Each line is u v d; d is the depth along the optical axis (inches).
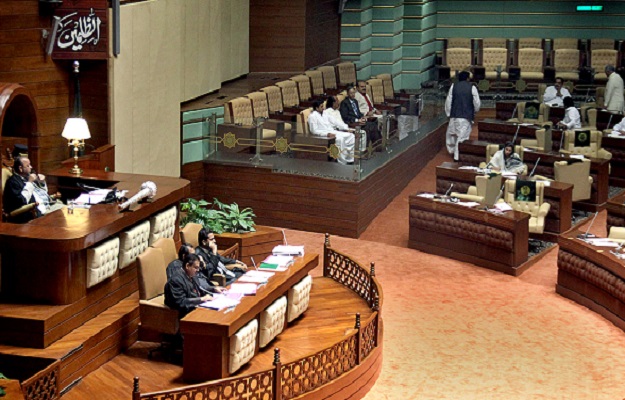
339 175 800.3
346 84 1047.6
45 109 676.1
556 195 797.2
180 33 793.6
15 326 491.8
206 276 556.4
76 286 513.3
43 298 510.0
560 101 1064.8
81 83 697.0
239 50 974.4
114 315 535.8
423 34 1193.4
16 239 506.0
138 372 509.7
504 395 536.1
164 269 547.5
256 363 522.6
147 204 572.7
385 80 1051.9
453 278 713.0
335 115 834.8
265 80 975.6
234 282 542.9
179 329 515.8
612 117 1007.0
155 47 754.8
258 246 695.1
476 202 759.7
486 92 1170.0
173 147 793.6
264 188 820.6
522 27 1259.8
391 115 880.3
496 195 778.8
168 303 517.0
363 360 529.7
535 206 793.6
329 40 1088.2
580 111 1037.8
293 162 812.0
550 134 909.8
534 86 1182.9
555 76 1186.6
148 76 749.3
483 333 617.0
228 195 831.7
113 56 694.5
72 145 673.6
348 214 799.1
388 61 1160.8
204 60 868.6
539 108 1008.9
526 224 730.2
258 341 534.6
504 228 722.8
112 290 550.0
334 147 797.9
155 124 765.3
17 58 653.3
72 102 692.1
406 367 565.0
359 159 794.2
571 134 936.9
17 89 558.9
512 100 1164.5
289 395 481.4
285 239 737.6
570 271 677.9
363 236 802.8
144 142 750.5
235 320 491.8
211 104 847.7
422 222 768.3
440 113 1060.5
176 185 618.2
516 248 721.0
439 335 611.2
